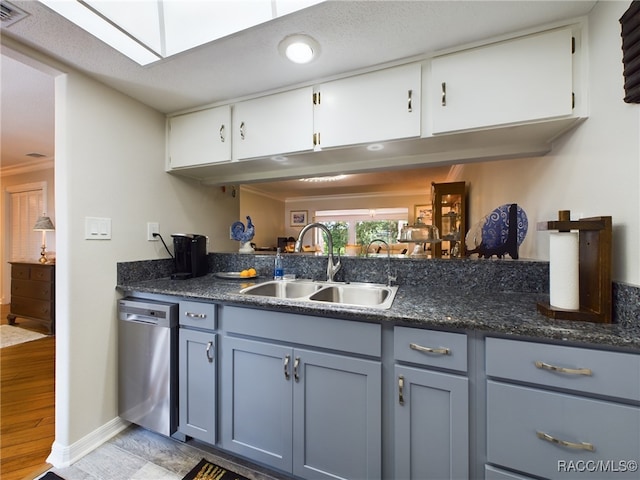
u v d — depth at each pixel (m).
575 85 1.08
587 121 1.07
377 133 1.35
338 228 6.28
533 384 0.87
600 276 0.90
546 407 0.85
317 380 1.14
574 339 0.81
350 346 1.08
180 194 2.02
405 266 1.59
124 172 1.63
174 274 1.82
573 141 1.16
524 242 1.66
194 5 1.11
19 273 3.34
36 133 2.77
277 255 1.86
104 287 1.53
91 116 1.46
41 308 3.18
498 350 0.90
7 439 1.50
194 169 1.86
